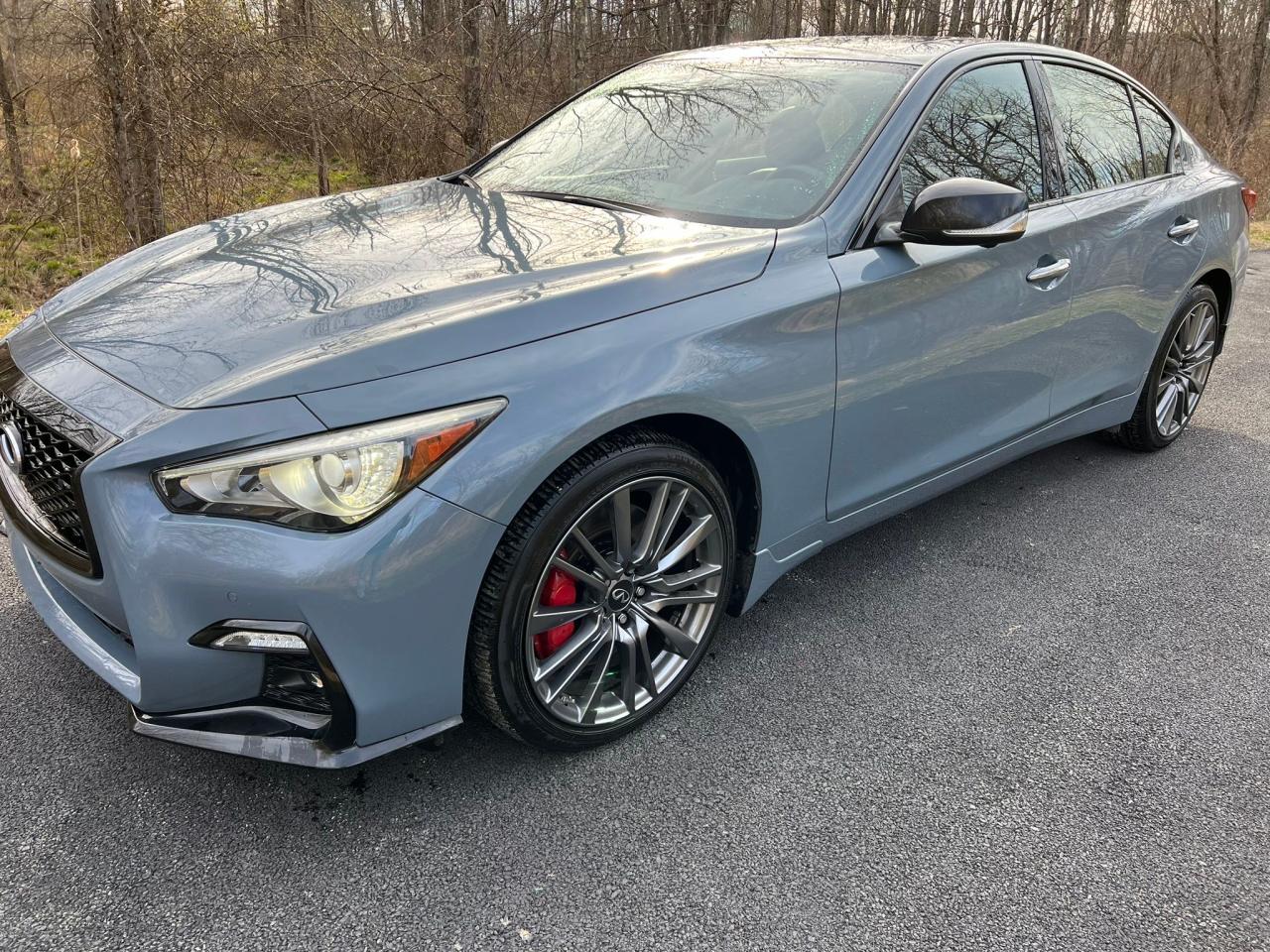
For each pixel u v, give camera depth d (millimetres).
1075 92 3545
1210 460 4395
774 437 2371
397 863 1937
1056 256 3170
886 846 2039
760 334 2285
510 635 1999
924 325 2705
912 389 2742
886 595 3094
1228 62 20359
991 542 3490
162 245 2729
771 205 2635
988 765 2312
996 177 3029
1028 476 4148
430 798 2117
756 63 3271
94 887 1844
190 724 1861
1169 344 4105
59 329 2207
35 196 9883
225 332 1986
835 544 3443
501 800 2119
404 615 1820
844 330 2484
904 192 2688
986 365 3002
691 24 9586
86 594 1891
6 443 2029
